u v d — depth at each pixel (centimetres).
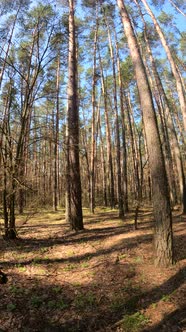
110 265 777
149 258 793
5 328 538
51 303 613
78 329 548
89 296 639
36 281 703
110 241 981
